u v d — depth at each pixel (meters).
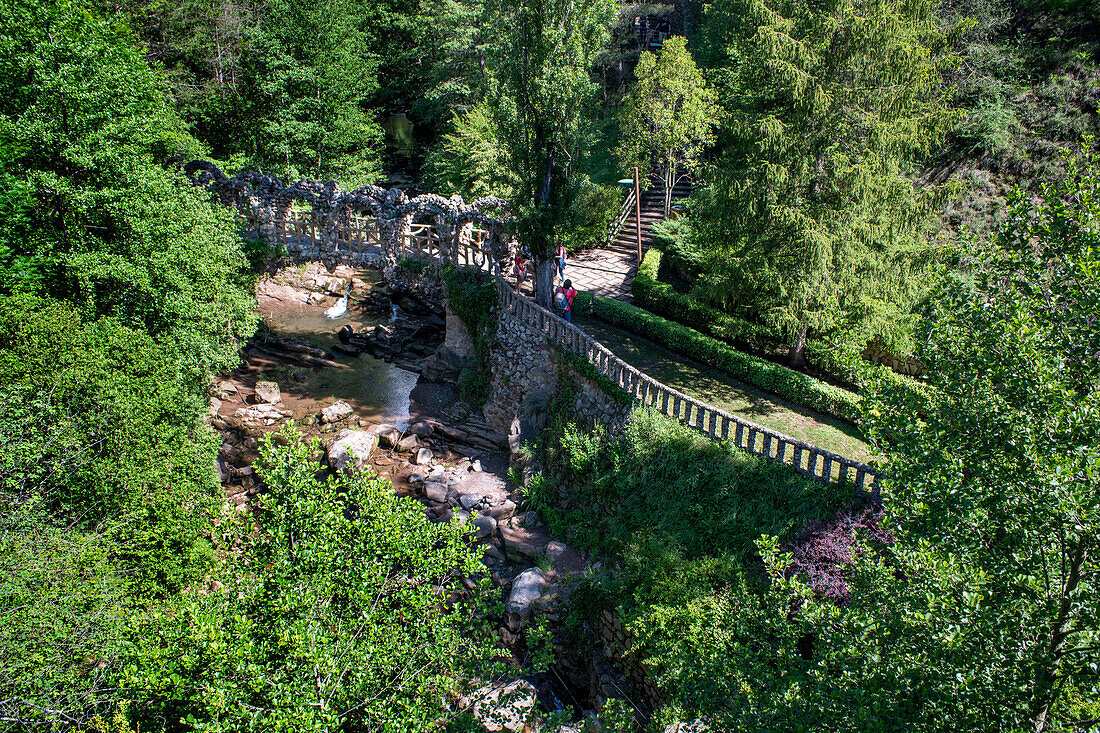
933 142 23.12
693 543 19.92
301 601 10.68
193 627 10.35
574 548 23.02
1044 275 8.95
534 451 26.20
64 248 21.83
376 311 40.41
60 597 14.79
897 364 23.83
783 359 26.44
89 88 21.39
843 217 21.80
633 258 36.47
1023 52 29.64
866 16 20.20
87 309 20.89
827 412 22.97
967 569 8.68
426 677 10.99
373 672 10.76
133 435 18.23
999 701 8.11
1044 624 8.35
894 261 22.08
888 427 9.89
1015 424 8.57
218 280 24.73
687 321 29.11
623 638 19.36
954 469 8.84
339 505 12.13
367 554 11.73
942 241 25.23
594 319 30.38
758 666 10.52
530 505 25.06
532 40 24.75
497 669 12.34
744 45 22.86
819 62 21.05
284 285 41.91
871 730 8.47
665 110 31.84
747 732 10.02
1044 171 26.77
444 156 44.59
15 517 15.21
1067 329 8.47
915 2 20.59
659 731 13.34
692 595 18.06
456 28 44.28
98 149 21.42
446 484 26.27
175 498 18.88
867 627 9.49
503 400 29.14
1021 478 8.32
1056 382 8.25
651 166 37.25
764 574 18.41
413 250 32.25
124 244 22.05
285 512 11.97
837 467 19.66
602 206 36.34
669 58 31.61
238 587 11.26
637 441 22.55
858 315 22.42
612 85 50.97
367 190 32.12
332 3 38.19
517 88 25.56
